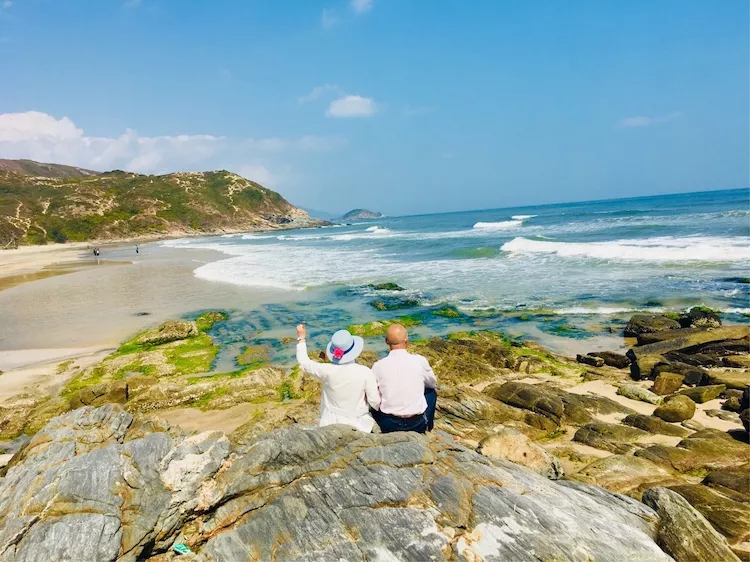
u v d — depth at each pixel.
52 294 30.11
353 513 3.97
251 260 43.16
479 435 9.72
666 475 7.70
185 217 116.44
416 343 17.44
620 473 7.79
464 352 16.30
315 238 74.56
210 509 4.14
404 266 34.03
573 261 30.20
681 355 14.72
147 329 20.67
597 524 3.99
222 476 4.31
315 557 3.70
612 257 30.06
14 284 35.38
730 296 20.36
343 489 4.16
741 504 6.09
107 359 16.77
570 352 16.55
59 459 5.32
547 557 3.57
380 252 44.50
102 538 3.72
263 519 4.01
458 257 36.88
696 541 4.21
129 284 32.59
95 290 30.81
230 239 86.56
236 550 3.83
